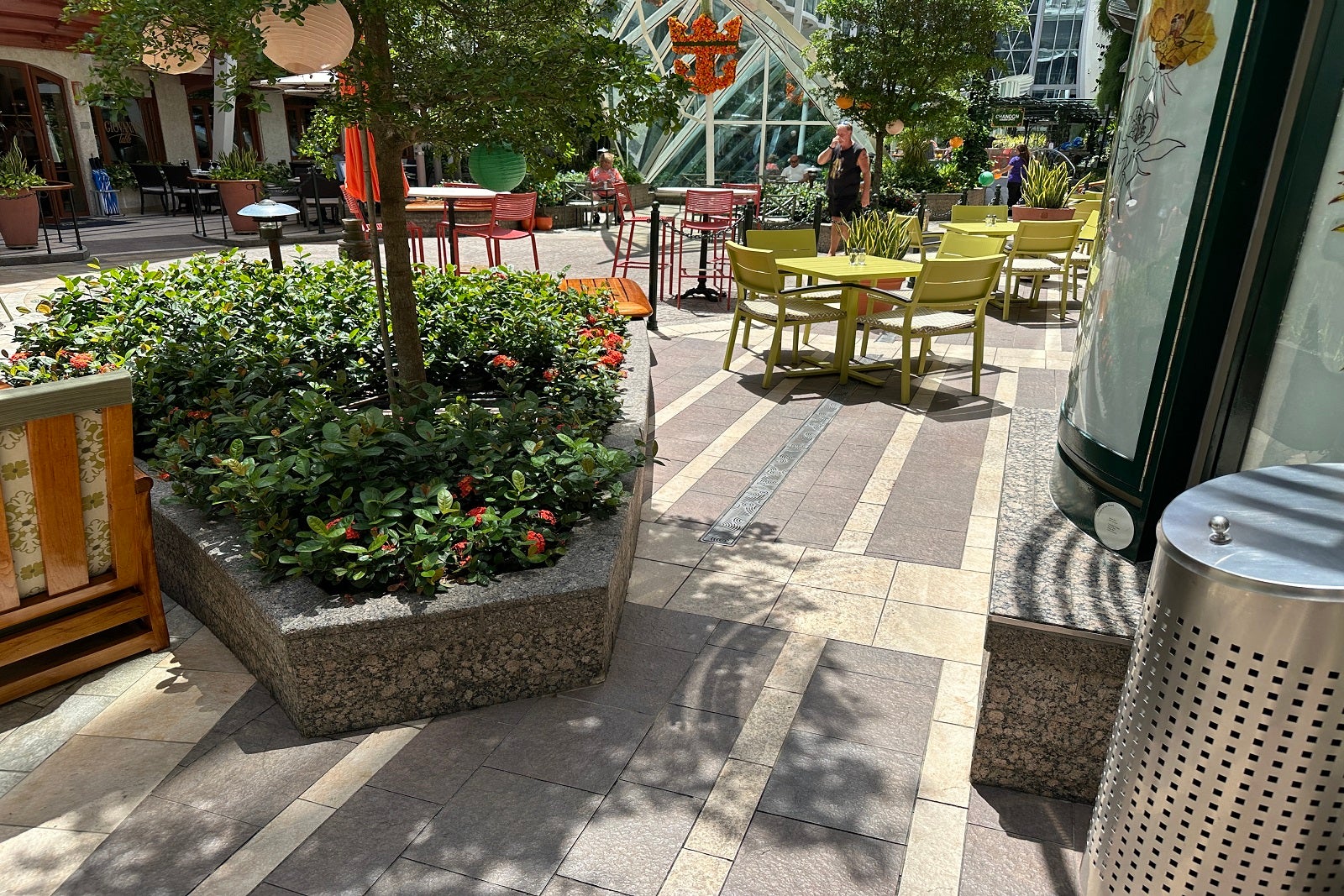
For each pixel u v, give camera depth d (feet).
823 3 45.50
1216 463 8.51
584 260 44.83
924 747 9.26
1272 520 5.88
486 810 8.27
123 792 8.49
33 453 8.97
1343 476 6.57
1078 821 8.26
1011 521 10.07
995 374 24.54
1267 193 7.66
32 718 9.57
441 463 11.30
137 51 10.52
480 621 9.33
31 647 9.66
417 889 7.38
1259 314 7.98
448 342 18.25
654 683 10.27
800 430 19.60
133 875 7.52
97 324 17.40
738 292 25.22
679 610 11.93
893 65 44.62
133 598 10.43
